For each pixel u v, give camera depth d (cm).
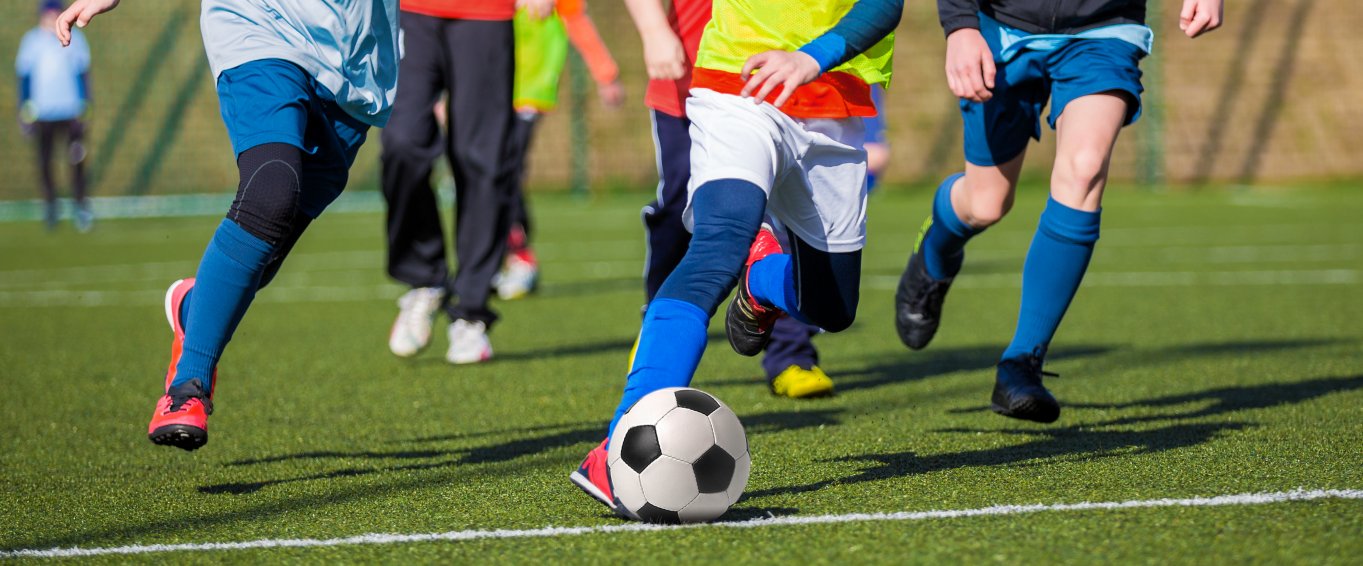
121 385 967
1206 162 3647
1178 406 800
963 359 1052
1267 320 1238
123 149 3559
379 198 3669
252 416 828
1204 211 2844
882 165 1422
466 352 1059
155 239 2550
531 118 1558
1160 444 674
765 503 555
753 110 595
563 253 2205
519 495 588
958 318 1334
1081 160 667
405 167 1017
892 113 3638
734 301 643
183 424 563
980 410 806
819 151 616
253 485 625
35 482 637
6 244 2461
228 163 3612
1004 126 740
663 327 539
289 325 1325
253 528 538
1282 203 3056
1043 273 681
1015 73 711
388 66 663
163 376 1012
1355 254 1903
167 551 502
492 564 471
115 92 3606
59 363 1080
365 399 891
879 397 873
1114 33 685
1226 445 664
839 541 487
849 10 615
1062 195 672
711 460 511
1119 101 677
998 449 673
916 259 848
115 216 3241
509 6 1036
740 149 585
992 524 507
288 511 568
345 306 1499
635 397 530
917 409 817
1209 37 3716
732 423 522
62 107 2753
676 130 823
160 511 573
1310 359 984
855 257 638
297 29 616
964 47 677
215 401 888
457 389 931
